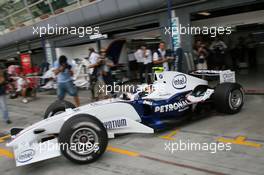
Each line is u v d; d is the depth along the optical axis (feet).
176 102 18.67
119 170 13.30
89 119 14.03
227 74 21.56
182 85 19.56
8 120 25.46
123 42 48.91
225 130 17.31
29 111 30.53
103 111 16.16
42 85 44.98
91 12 45.24
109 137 16.47
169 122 17.81
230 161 13.14
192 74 22.24
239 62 46.78
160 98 18.22
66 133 13.58
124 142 16.93
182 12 33.88
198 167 12.83
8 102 39.01
